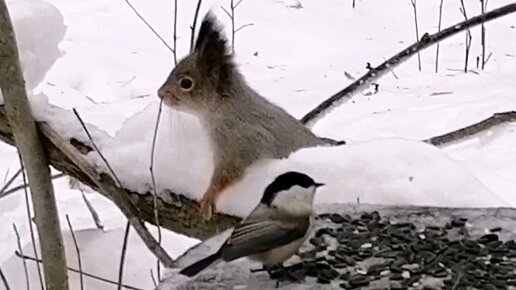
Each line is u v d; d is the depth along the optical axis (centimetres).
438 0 1520
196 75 641
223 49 655
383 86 1145
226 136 630
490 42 1348
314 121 781
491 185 789
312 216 426
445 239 479
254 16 1411
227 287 422
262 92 1082
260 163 623
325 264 446
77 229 746
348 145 607
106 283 657
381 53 1277
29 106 542
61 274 554
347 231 491
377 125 960
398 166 582
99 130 625
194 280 430
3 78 530
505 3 1495
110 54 1227
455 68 1230
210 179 609
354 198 569
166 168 607
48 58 593
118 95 1110
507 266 444
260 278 432
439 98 1074
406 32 1396
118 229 723
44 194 547
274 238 412
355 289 419
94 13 1405
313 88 1105
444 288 420
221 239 486
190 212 607
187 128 631
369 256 457
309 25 1394
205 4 1448
